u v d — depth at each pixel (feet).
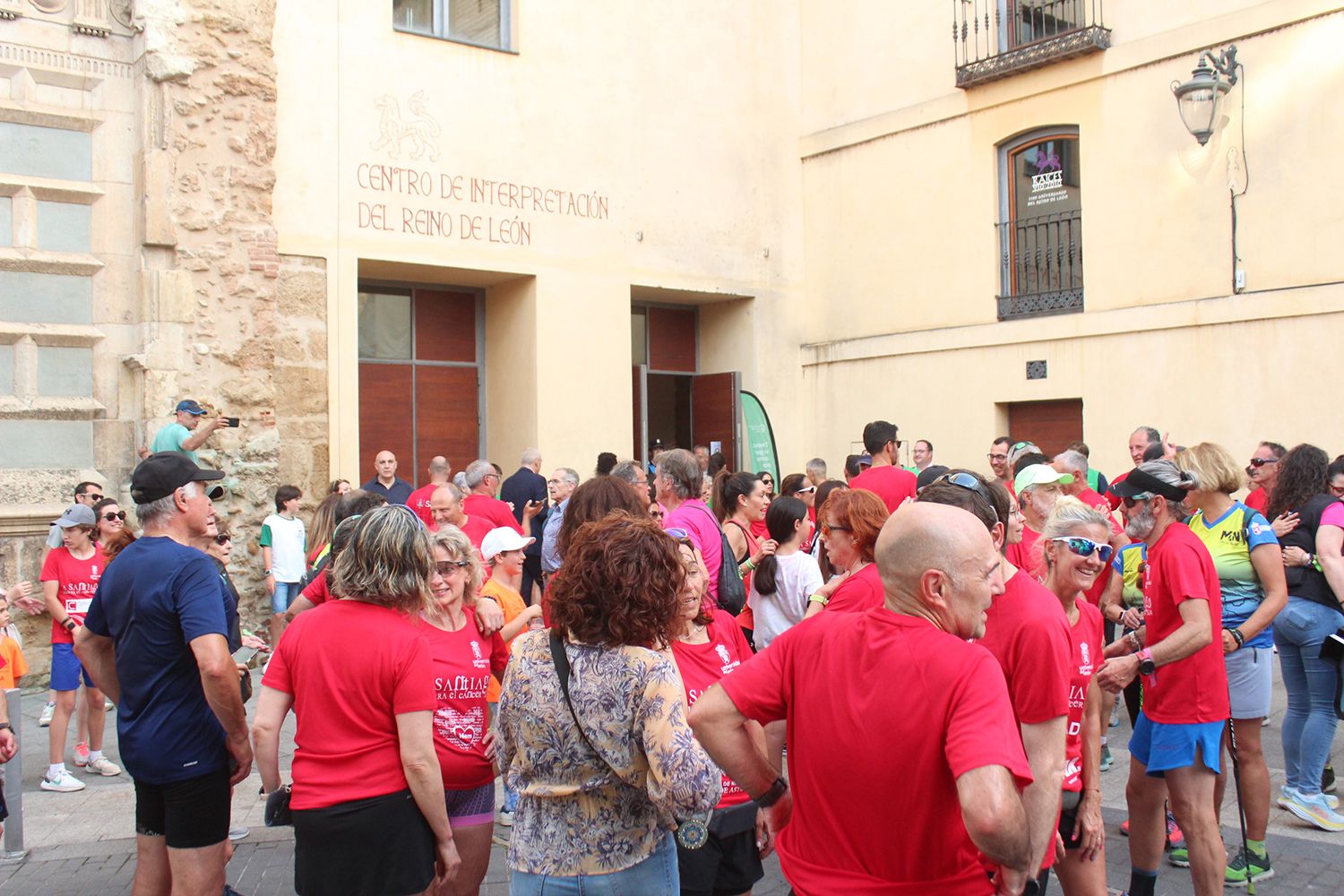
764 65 50.39
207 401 34.83
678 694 9.51
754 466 46.96
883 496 23.65
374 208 38.78
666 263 46.57
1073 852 12.22
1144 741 14.49
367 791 11.00
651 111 46.34
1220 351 37.17
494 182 41.70
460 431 44.96
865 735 8.01
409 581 11.36
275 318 36.45
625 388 45.09
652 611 9.62
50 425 33.04
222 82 35.29
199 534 13.69
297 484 36.86
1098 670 13.35
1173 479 14.38
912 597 8.29
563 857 9.46
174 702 12.91
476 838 13.02
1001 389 43.42
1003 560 10.73
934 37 45.96
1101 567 12.07
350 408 38.09
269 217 36.29
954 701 7.75
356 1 38.58
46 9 33.04
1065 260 42.24
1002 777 7.31
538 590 35.24
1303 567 18.92
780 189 50.70
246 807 21.17
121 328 34.30
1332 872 16.81
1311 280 35.04
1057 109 41.83
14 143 32.68
